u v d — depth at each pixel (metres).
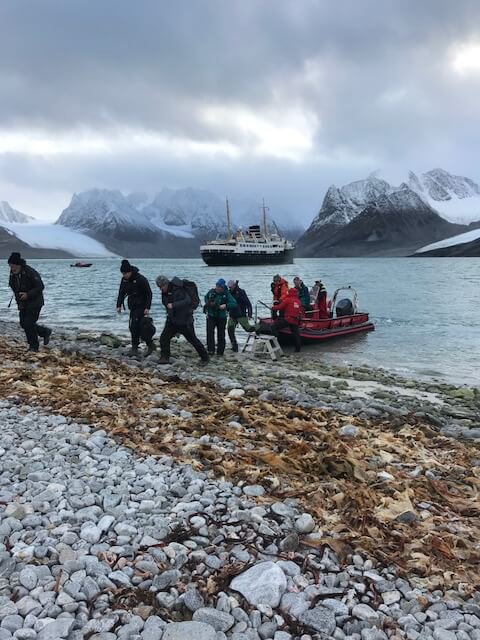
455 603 3.58
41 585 3.50
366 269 117.00
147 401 8.62
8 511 4.40
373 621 3.35
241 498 5.01
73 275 88.38
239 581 3.64
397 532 4.52
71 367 11.09
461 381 13.82
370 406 9.74
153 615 3.31
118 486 5.04
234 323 17.05
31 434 6.46
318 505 4.97
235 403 8.98
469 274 86.88
